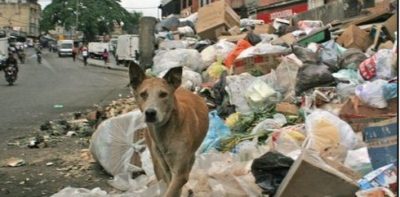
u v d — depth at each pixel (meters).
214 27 19.42
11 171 8.14
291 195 5.15
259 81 10.09
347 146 6.68
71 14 99.75
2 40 39.91
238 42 15.06
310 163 5.08
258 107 9.68
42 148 9.88
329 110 8.48
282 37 15.16
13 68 25.38
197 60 14.28
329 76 9.59
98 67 45.66
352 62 10.80
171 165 5.17
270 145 7.06
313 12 21.88
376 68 9.27
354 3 19.30
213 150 7.62
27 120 13.62
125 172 7.45
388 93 7.79
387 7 15.95
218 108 10.09
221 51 14.52
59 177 7.75
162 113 4.82
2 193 6.97
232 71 12.30
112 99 18.72
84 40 96.31
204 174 6.01
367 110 7.91
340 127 6.84
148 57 18.64
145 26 18.91
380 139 5.74
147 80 5.00
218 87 10.55
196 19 23.98
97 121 11.63
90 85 25.64
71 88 23.73
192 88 12.26
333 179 5.09
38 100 18.42
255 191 5.57
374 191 4.91
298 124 8.04
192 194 5.74
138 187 6.73
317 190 5.12
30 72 36.59
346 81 9.64
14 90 22.41
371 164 5.81
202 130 5.72
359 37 12.87
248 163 6.16
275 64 11.63
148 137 5.51
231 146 7.65
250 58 11.73
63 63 51.94
